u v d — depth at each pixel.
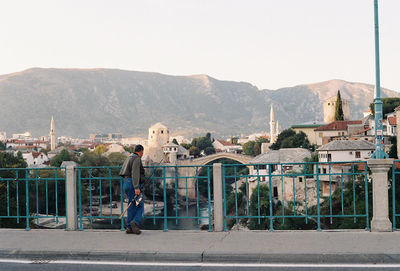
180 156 188.00
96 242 10.89
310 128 149.75
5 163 56.34
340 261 9.15
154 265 9.22
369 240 10.40
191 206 119.19
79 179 12.75
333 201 51.00
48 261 9.70
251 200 63.25
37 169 12.88
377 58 12.32
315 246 9.91
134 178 11.68
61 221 46.94
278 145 151.38
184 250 9.82
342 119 154.62
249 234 11.45
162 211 105.94
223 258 9.46
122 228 12.32
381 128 11.91
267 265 9.00
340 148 73.12
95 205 98.44
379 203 11.43
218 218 12.00
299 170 70.88
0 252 10.25
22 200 36.16
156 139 180.25
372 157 11.94
